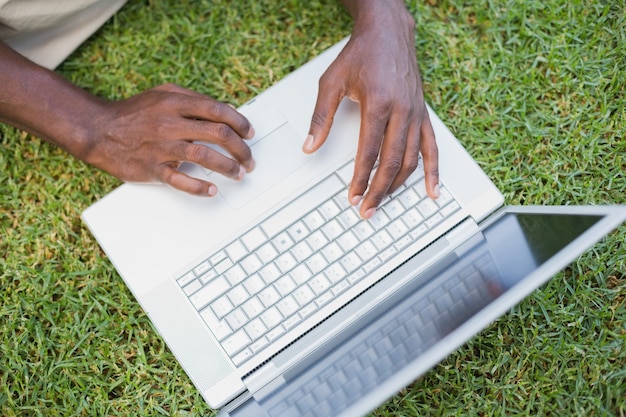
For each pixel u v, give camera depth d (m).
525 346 1.28
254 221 1.21
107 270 1.37
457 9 1.50
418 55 1.47
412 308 1.13
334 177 1.23
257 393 1.15
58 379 1.31
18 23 1.32
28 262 1.38
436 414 1.26
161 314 1.19
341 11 1.49
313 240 1.20
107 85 1.47
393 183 1.20
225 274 1.19
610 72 1.43
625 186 1.35
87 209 1.23
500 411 1.25
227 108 1.22
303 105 1.27
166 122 1.23
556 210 1.08
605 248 1.32
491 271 1.09
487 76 1.46
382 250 1.20
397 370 0.98
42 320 1.35
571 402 1.24
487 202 1.22
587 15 1.47
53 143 1.32
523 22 1.47
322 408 1.03
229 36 1.50
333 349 1.14
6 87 1.26
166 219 1.22
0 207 1.41
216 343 1.17
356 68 1.23
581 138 1.40
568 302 1.31
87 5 1.38
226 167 1.19
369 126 1.18
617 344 1.25
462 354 1.29
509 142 1.41
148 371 1.31
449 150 1.25
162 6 1.50
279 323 1.17
